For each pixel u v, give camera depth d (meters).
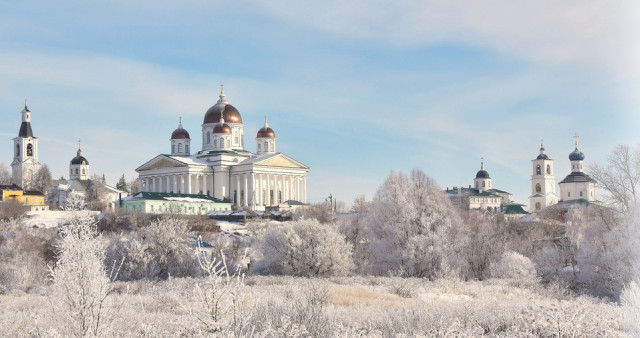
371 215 59.72
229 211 138.88
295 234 49.91
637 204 34.53
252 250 66.81
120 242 49.00
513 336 15.24
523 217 123.88
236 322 11.29
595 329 14.98
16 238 67.88
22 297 30.11
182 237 50.78
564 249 55.06
